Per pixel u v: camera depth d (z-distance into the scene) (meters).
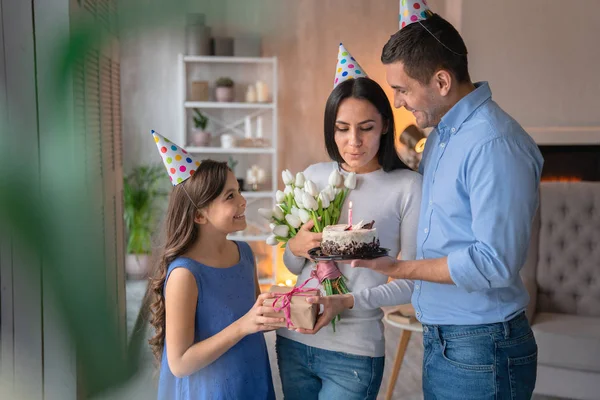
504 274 1.10
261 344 1.34
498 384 1.19
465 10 4.29
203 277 1.24
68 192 0.30
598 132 4.24
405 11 1.25
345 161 1.42
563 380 2.54
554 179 4.39
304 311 1.17
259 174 4.66
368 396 1.39
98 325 0.30
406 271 1.16
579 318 2.75
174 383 1.24
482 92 1.18
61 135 0.30
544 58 4.29
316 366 1.40
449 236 1.20
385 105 1.36
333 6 4.56
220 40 4.44
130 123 4.52
